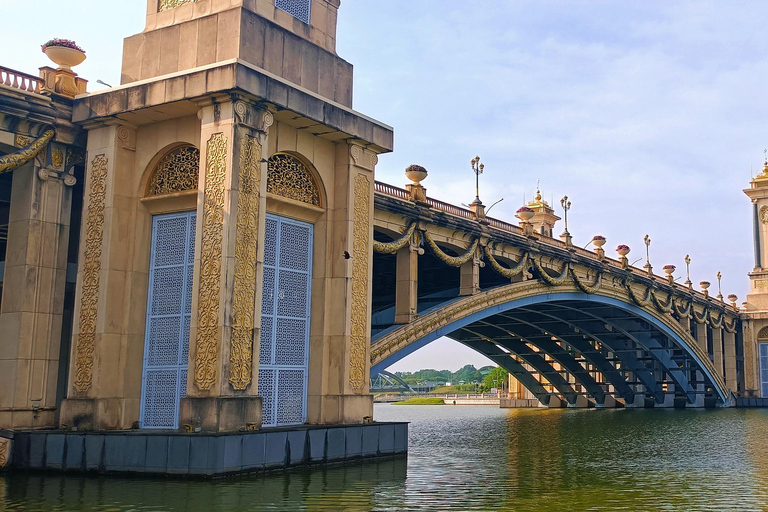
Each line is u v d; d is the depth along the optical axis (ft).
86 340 74.18
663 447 111.24
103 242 74.90
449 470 77.82
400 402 516.32
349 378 81.10
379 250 106.42
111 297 73.92
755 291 287.89
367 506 53.62
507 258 142.20
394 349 108.68
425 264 141.90
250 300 70.18
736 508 55.77
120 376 73.87
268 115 73.36
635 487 66.80
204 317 68.44
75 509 50.47
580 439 127.44
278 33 79.30
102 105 75.92
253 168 71.41
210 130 71.00
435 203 121.70
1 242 100.32
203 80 70.38
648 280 207.21
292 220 80.84
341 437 77.00
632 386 274.98
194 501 53.62
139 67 80.84
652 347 230.48
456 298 127.44
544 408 293.64
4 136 73.97
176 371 73.31
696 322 253.85
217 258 68.59
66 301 84.23
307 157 81.00
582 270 173.88
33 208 75.56
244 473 65.36
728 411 240.73
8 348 74.08
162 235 76.59
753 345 283.79
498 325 221.46
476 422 192.03
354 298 82.84
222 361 66.90
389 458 83.71
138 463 65.31
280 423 77.25
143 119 76.38
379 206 105.19
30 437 69.87
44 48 79.82
